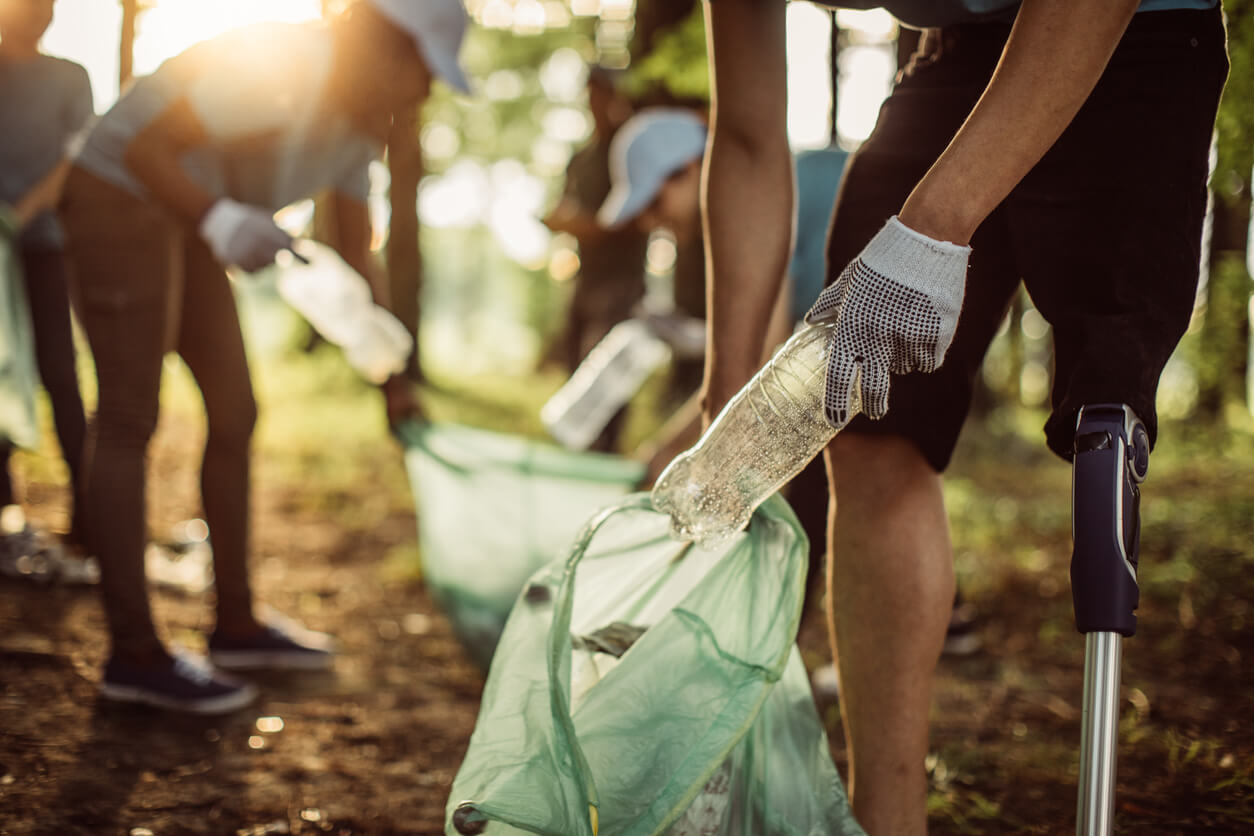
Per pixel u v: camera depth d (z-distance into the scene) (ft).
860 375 3.65
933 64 4.88
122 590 8.14
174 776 7.07
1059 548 15.66
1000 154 3.69
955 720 8.55
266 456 22.91
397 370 9.79
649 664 4.35
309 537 15.88
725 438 3.99
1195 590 12.10
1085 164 4.32
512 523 8.21
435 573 8.87
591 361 13.05
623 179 11.88
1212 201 14.10
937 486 4.86
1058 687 9.58
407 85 8.68
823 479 6.61
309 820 6.53
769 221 5.13
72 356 11.75
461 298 105.60
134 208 7.98
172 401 29.48
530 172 52.95
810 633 11.10
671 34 21.06
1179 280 4.27
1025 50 3.71
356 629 11.23
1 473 12.23
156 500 17.19
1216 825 6.28
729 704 4.28
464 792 4.27
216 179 8.23
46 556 11.10
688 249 22.44
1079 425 4.01
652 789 4.17
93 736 7.59
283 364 40.60
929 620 4.75
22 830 6.10
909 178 4.78
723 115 5.18
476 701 9.05
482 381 40.24
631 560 4.82
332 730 8.16
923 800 4.83
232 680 8.57
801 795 4.67
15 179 11.14
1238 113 10.76
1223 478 21.16
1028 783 7.16
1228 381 24.66
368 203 9.80
